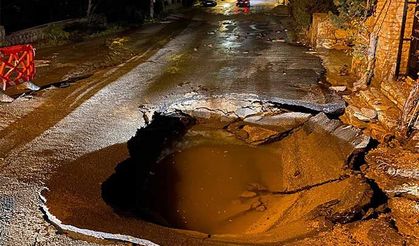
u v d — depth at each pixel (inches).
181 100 360.8
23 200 213.9
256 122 346.3
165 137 339.3
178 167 302.7
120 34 761.0
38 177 237.3
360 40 415.8
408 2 316.8
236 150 323.9
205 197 267.3
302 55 538.9
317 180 252.1
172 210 253.3
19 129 301.3
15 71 412.2
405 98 294.4
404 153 250.4
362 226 185.0
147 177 287.4
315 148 285.1
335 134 283.0
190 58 534.0
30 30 657.0
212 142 336.5
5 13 706.8
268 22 917.8
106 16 880.9
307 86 394.9
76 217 200.7
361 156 257.3
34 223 195.6
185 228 235.3
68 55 559.2
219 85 402.6
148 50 596.7
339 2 468.8
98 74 452.4
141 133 309.9
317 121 307.3
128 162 267.6
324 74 438.0
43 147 274.2
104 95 376.5
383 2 341.4
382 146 263.7
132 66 492.4
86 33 740.0
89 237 185.9
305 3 684.1
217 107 358.9
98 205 215.3
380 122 296.0
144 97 370.6
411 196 216.2
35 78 435.2
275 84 403.2
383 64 343.3
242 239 191.6
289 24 862.5
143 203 257.3
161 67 484.4
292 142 316.8
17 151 267.7
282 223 217.3
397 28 323.3
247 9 1284.4
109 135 294.4
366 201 202.1
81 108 343.9
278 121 337.4
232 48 602.9
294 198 248.4
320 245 176.4
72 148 273.7
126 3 976.3
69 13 842.2
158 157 314.7
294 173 279.6
